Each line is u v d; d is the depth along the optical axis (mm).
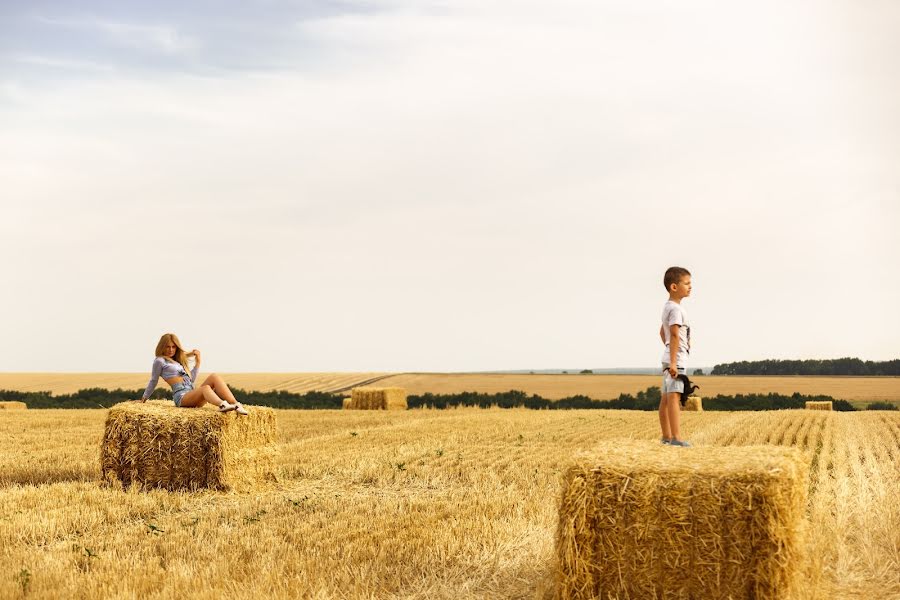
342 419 27156
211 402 12328
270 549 8594
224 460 12195
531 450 17500
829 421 27375
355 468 14789
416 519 10078
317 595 6961
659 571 6527
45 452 16516
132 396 46188
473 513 10477
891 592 7043
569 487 6703
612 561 6609
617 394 54969
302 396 49656
